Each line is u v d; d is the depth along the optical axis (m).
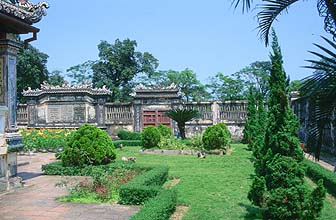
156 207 6.69
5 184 9.84
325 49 4.79
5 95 10.38
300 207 6.17
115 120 29.61
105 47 41.72
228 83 43.44
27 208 8.05
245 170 13.75
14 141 10.29
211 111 28.58
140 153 20.08
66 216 7.44
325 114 4.88
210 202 8.66
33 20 10.44
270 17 5.88
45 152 21.52
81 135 12.87
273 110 6.69
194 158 17.75
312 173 11.96
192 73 44.69
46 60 38.75
